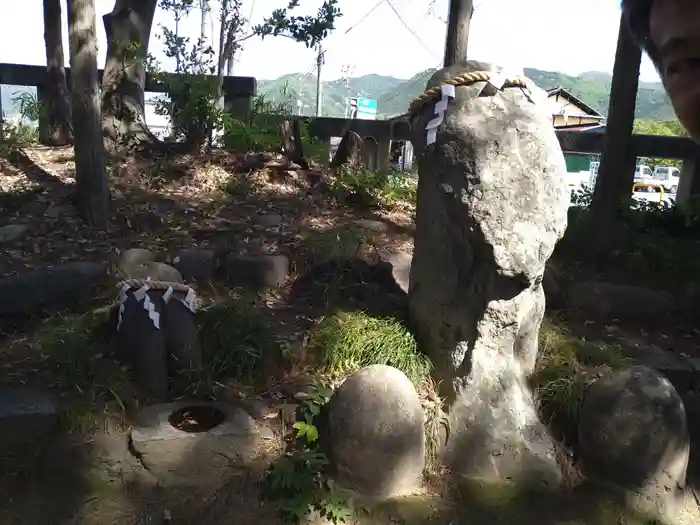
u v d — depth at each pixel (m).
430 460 3.43
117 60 6.82
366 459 3.18
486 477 3.39
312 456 3.22
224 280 4.65
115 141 6.69
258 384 3.69
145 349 3.56
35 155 6.57
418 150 3.58
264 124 7.22
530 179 3.27
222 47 8.76
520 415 3.54
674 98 0.82
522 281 3.30
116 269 4.43
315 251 4.82
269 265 4.64
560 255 5.75
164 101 6.88
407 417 3.23
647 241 5.98
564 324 4.77
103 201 5.11
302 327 4.14
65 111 7.27
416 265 3.81
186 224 5.27
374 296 4.54
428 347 3.74
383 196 6.19
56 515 2.97
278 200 5.87
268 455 3.26
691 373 4.19
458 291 3.51
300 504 3.08
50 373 3.51
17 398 3.28
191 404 3.46
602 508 3.39
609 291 4.99
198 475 3.16
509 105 3.38
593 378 3.86
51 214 5.16
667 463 3.47
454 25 6.15
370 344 3.75
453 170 3.35
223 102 7.57
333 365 3.75
